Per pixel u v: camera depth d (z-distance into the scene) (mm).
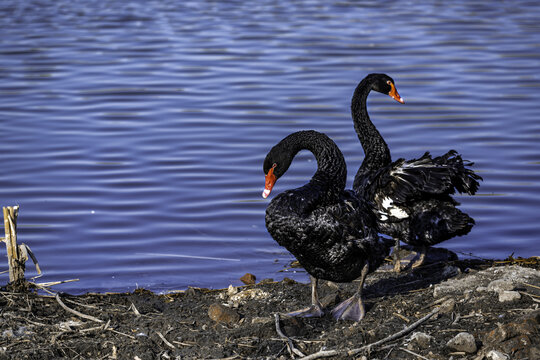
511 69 23406
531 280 8727
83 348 7602
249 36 29234
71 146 16688
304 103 19875
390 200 9562
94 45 27688
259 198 14086
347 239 7926
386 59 24984
